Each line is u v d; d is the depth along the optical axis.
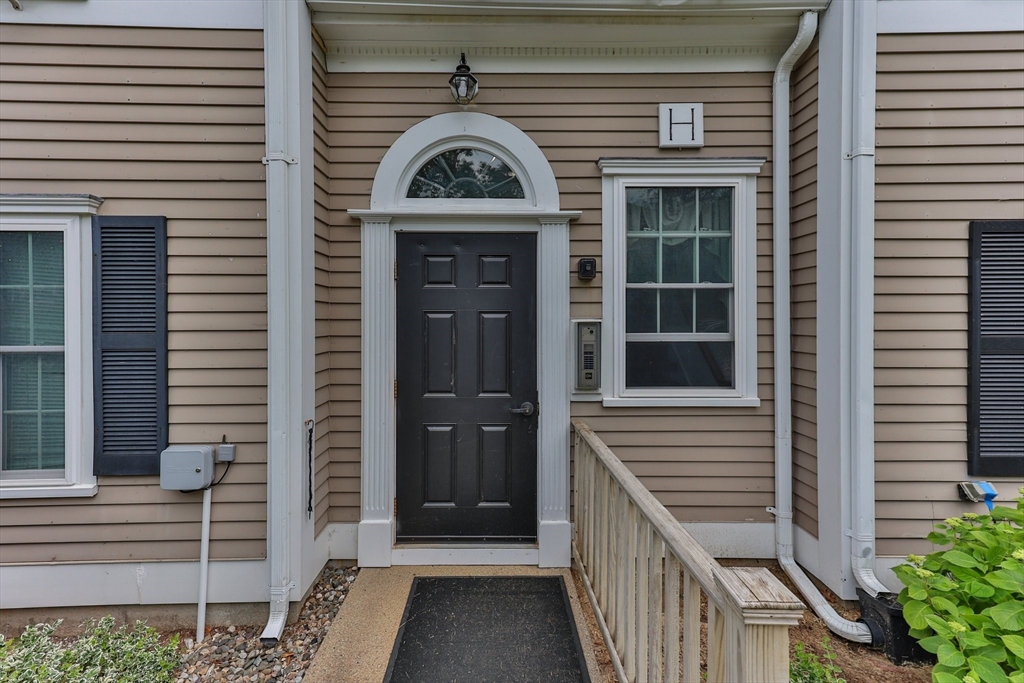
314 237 3.00
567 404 3.31
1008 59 2.88
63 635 2.77
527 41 3.25
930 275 2.90
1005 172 2.88
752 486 3.35
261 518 2.85
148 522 2.84
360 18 3.06
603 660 2.38
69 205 2.77
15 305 2.82
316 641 2.63
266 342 2.86
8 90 2.81
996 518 2.66
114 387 2.82
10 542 2.80
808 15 3.02
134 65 2.85
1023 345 2.87
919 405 2.91
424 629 2.60
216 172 2.86
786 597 1.20
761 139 3.35
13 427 2.83
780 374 3.30
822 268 3.03
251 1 2.85
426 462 3.35
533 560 3.28
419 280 3.34
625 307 3.37
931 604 2.30
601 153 3.34
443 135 3.30
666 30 3.20
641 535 1.99
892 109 2.90
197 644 2.65
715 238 3.39
